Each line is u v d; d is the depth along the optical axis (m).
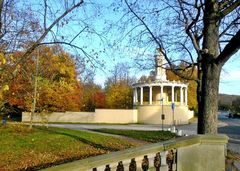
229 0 10.99
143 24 13.74
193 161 7.41
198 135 7.55
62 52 12.02
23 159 19.61
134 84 79.75
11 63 9.99
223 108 140.38
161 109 75.31
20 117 61.09
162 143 7.23
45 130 32.62
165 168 7.05
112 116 74.44
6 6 11.19
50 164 18.09
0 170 16.77
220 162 7.47
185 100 77.19
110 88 88.62
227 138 7.51
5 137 26.34
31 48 10.62
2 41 11.20
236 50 10.33
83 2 11.30
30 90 25.48
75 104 70.00
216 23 11.20
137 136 33.38
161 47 13.23
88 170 6.55
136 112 77.00
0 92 9.56
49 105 50.72
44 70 21.58
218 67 10.90
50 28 10.81
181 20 13.93
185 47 14.74
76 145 24.48
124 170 6.77
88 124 66.31
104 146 24.34
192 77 12.43
